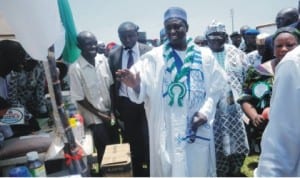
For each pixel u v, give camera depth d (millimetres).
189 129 2279
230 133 3105
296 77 1197
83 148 2283
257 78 2691
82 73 3350
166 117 2320
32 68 3164
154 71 2367
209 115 2352
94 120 3395
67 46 2572
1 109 2275
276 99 1246
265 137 1271
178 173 2252
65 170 2105
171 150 2305
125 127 3660
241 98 2779
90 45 3350
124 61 3635
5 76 2545
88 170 2266
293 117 1200
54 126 2438
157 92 2334
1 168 1998
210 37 3379
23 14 1746
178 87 2281
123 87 3541
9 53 2293
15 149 2020
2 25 2203
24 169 1725
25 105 3109
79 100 3352
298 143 1204
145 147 3611
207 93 2402
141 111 3562
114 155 2619
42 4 1758
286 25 3600
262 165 1257
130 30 3590
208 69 2396
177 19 2301
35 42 1801
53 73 1904
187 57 2328
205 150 2348
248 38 6039
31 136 2254
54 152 2051
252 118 2613
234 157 3338
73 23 2494
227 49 3396
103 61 3660
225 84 2504
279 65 1273
